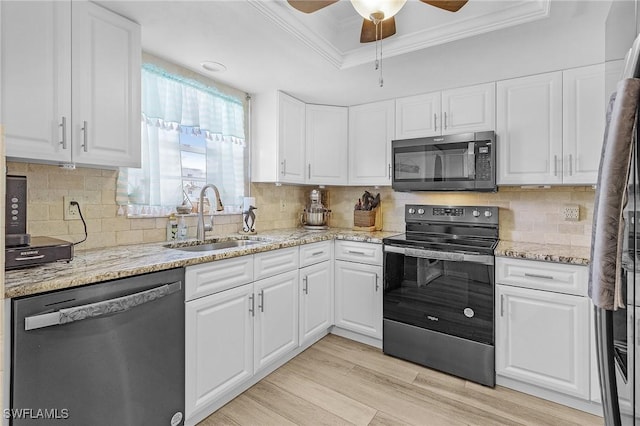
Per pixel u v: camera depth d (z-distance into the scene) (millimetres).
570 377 1867
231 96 2666
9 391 1088
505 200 2590
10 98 1283
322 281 2682
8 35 1275
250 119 2871
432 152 2549
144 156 2078
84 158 1511
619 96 585
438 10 1788
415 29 1881
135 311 1413
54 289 1167
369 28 1689
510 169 2332
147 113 2078
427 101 2688
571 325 1861
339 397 1985
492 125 2400
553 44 1843
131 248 1924
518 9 1608
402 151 2686
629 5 707
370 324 2625
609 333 666
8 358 1081
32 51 1340
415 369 2314
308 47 1967
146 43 1926
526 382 2016
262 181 2826
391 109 2873
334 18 1994
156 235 2184
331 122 3088
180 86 2252
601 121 2033
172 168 2229
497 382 2135
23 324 1103
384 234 2867
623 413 658
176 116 2225
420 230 2918
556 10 1535
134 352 1410
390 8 1285
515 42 1828
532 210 2480
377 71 2270
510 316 2047
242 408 1879
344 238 2746
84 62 1508
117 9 1595
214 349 1779
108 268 1390
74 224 1793
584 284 1818
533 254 1955
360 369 2307
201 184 2486
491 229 2604
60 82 1426
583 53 1945
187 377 1636
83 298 1245
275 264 2213
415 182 2623
